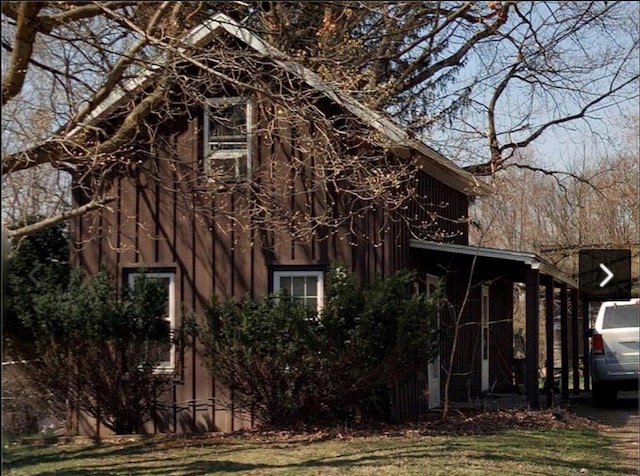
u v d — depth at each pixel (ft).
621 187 101.71
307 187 45.57
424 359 42.32
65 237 47.60
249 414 45.16
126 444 41.32
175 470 33.40
